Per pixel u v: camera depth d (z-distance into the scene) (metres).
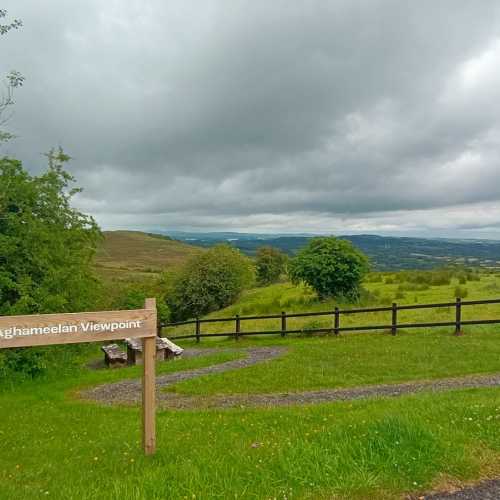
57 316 5.22
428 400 8.03
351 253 26.70
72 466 5.82
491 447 5.33
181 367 15.54
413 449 5.05
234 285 41.25
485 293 26.31
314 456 4.90
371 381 11.37
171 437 6.80
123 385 13.73
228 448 5.82
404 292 29.36
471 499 4.29
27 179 17.67
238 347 20.19
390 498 4.29
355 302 26.86
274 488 4.41
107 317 5.49
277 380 12.06
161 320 36.28
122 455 5.95
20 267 16.84
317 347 16.92
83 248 20.30
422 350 14.57
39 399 12.38
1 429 8.71
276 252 67.06
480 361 12.58
